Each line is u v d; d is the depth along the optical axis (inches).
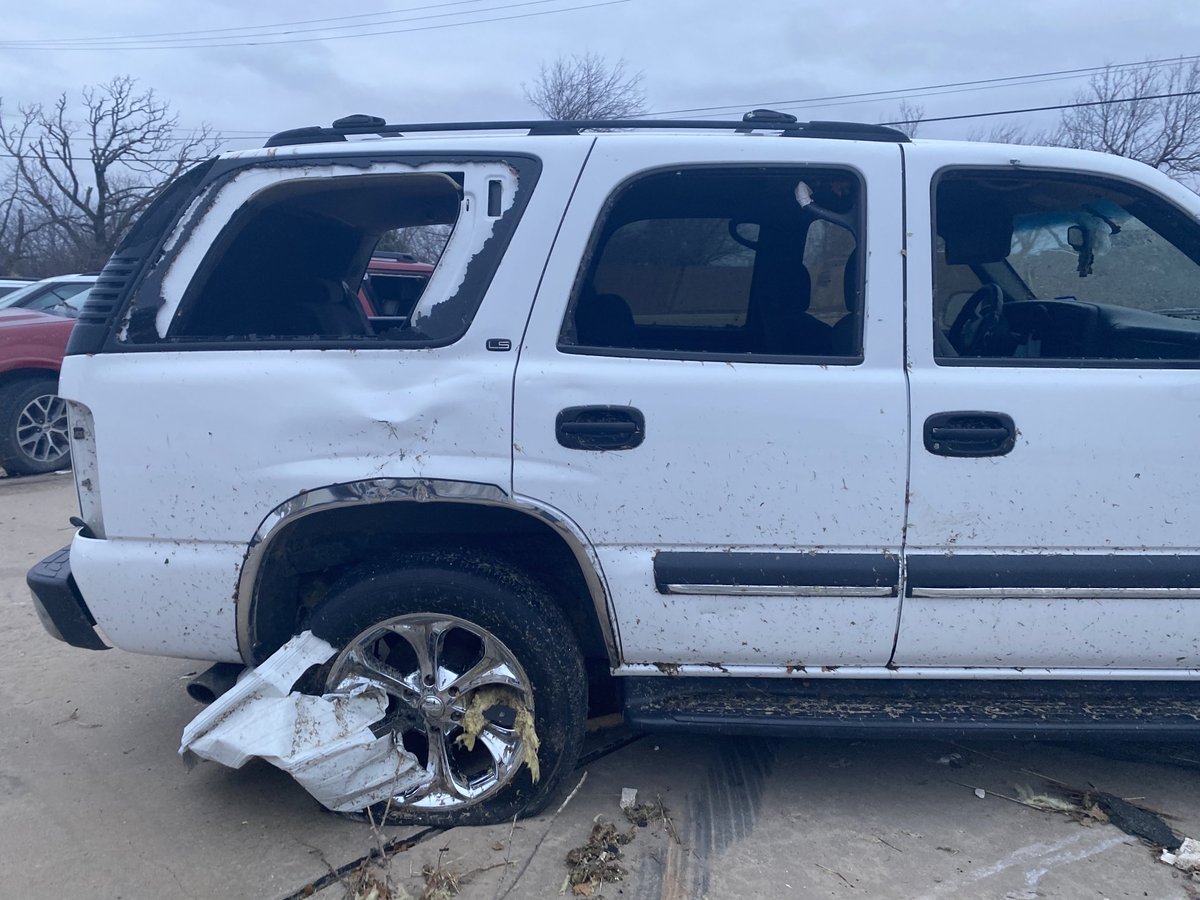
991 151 106.3
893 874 101.0
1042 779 121.0
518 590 102.9
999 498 100.3
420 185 111.3
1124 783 120.0
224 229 105.5
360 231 145.2
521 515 105.0
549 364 100.6
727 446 100.0
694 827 109.6
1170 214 108.7
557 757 105.2
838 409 99.8
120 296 104.9
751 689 107.5
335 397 100.0
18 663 159.3
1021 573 100.7
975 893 98.0
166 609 104.1
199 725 102.7
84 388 104.0
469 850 104.2
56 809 114.3
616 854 103.6
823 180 106.5
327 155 105.0
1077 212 116.0
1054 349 118.2
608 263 140.9
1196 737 103.0
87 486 106.1
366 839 106.9
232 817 112.0
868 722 103.4
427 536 109.7
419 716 107.0
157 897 97.5
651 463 100.3
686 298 144.1
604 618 103.7
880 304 101.9
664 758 125.9
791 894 97.5
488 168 103.9
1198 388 100.7
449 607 102.2
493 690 107.0
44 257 1681.8
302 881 99.7
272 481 100.3
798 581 101.0
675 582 101.3
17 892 98.4
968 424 100.1
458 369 100.6
